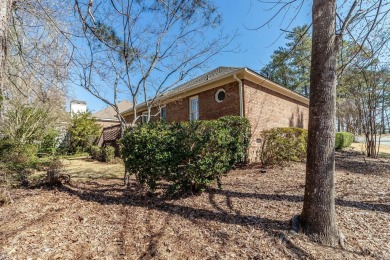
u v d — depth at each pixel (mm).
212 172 4582
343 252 2506
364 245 2652
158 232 3078
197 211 3832
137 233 3051
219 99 9859
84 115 16047
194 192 4797
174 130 4562
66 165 9641
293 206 3904
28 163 7152
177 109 12078
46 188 5316
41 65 5496
